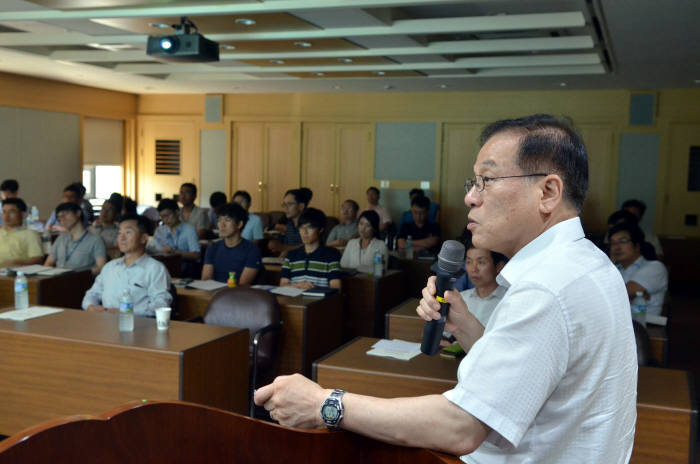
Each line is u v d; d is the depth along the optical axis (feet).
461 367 3.26
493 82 28.99
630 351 3.36
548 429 3.25
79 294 17.76
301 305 13.98
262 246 24.27
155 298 13.20
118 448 2.72
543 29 18.85
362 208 35.63
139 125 39.34
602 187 31.30
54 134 33.22
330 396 3.33
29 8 17.61
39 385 10.59
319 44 21.12
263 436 3.16
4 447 2.37
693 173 30.09
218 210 16.35
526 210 3.45
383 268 19.77
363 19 17.80
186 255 21.61
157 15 16.88
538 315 3.10
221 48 22.40
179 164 38.81
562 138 3.43
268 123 37.04
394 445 3.29
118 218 23.73
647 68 24.16
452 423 3.10
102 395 10.18
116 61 26.27
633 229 13.94
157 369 9.84
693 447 7.30
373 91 33.86
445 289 4.39
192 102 38.19
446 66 24.91
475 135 33.22
